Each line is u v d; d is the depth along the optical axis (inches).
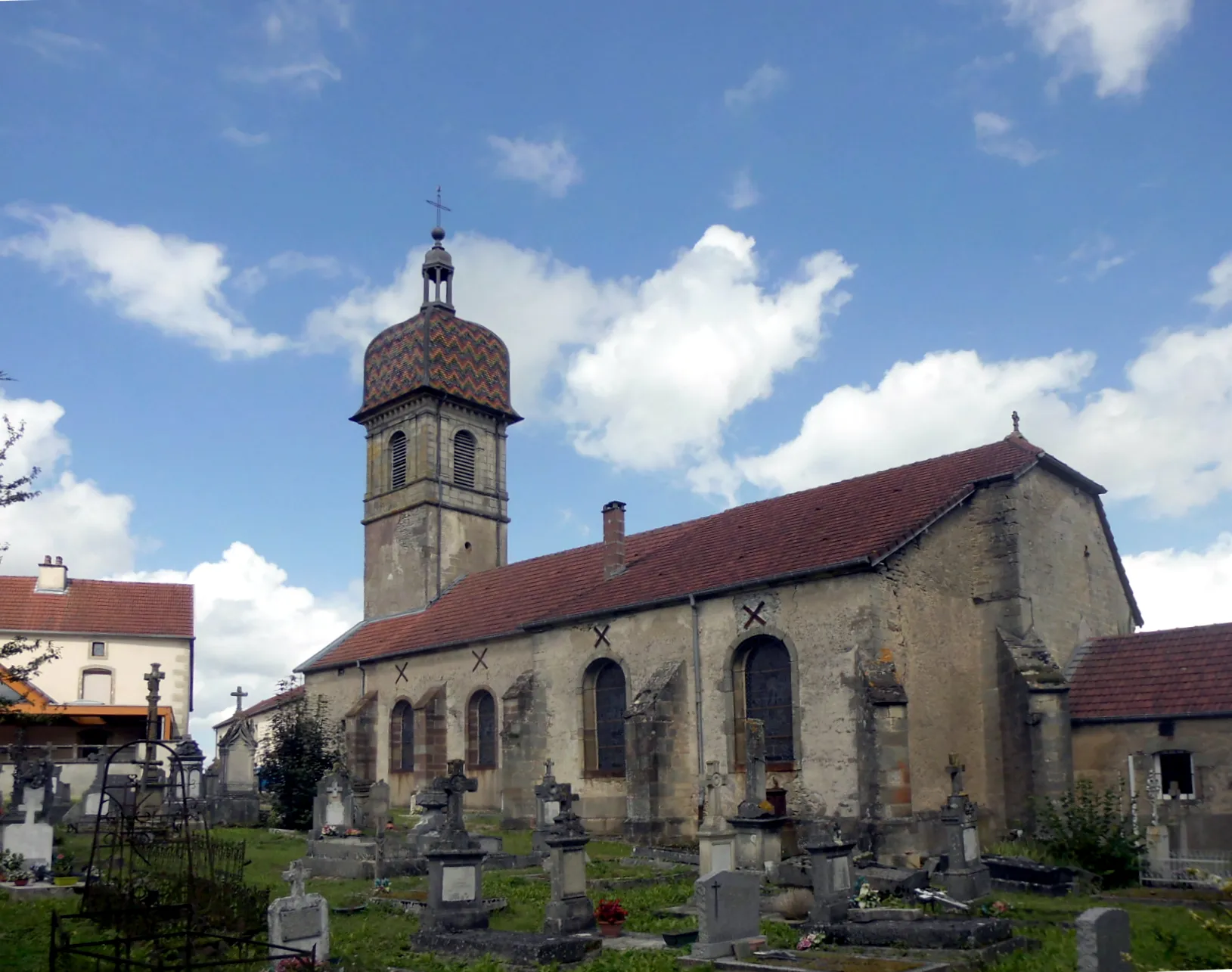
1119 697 1003.9
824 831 700.0
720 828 772.6
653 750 1096.2
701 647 1128.8
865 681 967.6
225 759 1350.9
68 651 1850.4
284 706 1678.2
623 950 627.5
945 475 1151.0
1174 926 643.5
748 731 869.8
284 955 501.0
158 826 859.4
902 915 657.6
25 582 1920.5
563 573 1508.4
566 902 670.5
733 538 1256.2
